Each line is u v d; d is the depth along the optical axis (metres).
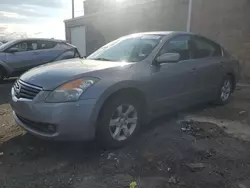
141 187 2.63
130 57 3.98
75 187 2.63
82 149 3.44
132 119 3.61
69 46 10.31
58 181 2.73
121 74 3.39
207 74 4.84
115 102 3.29
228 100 5.87
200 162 3.12
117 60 3.99
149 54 3.90
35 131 3.18
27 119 3.20
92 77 3.17
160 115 4.09
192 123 4.42
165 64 4.01
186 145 3.56
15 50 8.88
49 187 2.63
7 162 3.10
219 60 5.22
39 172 2.89
